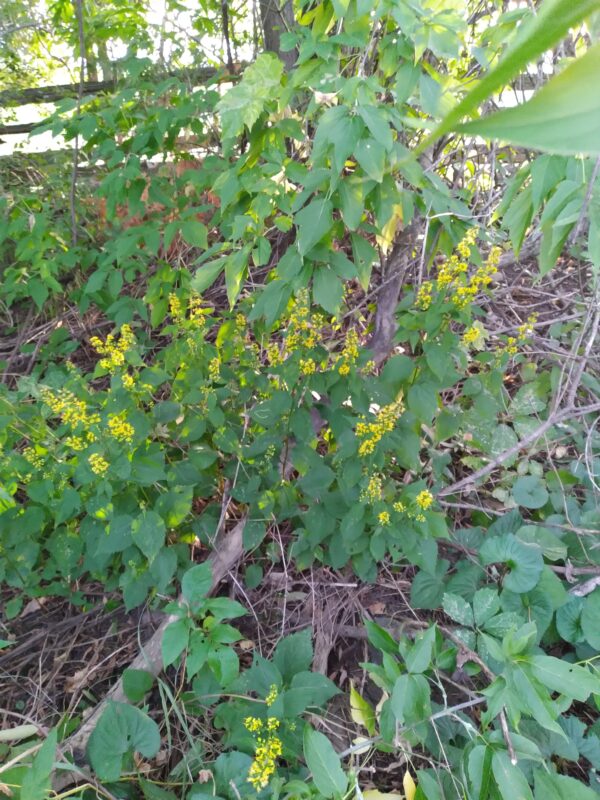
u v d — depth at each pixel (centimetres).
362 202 74
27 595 107
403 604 101
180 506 88
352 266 78
